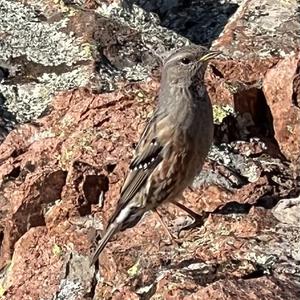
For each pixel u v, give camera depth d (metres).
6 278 8.19
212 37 11.37
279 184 8.16
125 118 8.80
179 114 7.58
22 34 10.90
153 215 8.00
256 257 7.11
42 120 9.23
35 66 10.43
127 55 10.50
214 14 11.71
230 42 10.41
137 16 11.29
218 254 7.20
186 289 6.77
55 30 10.88
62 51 10.57
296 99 8.70
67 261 7.93
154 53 10.58
